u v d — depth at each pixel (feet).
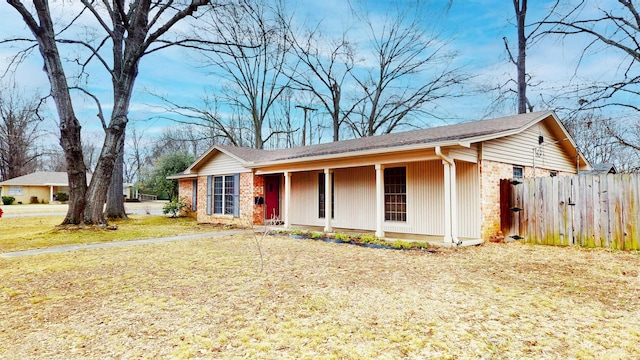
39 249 26.96
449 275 17.57
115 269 19.80
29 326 11.59
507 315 11.96
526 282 16.17
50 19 36.22
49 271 19.42
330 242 29.96
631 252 22.97
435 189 32.09
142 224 49.06
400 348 9.60
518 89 51.44
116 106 40.16
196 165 52.47
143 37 40.19
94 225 38.52
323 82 86.58
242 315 12.25
